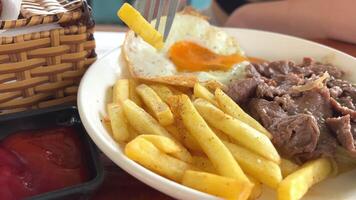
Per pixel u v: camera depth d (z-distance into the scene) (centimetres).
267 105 31
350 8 48
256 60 41
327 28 50
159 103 30
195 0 81
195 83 32
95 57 34
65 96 33
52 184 25
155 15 36
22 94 31
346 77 38
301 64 39
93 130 27
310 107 31
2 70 29
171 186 23
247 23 56
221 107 30
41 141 28
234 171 25
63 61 31
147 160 25
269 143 27
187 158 27
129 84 33
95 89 32
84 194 24
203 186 24
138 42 36
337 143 29
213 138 27
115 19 75
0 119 28
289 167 27
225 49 40
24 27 29
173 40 39
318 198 27
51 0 32
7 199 24
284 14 53
